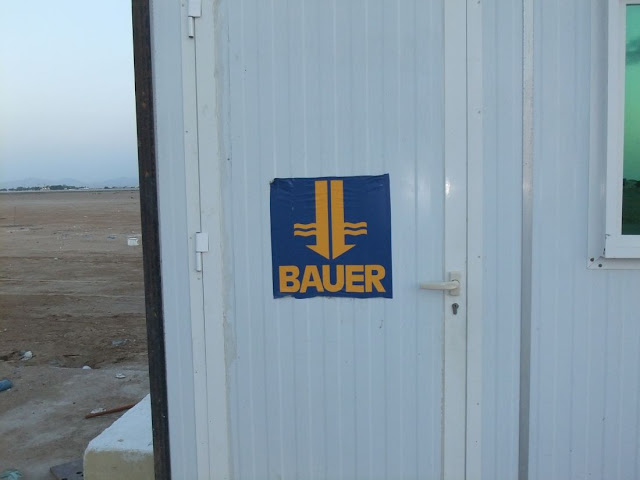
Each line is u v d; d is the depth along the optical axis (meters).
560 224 2.29
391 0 2.29
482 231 2.31
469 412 2.38
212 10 2.35
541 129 2.27
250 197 2.40
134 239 16.98
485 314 2.34
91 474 2.84
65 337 7.19
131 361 6.11
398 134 2.32
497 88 2.27
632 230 2.25
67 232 19.36
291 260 2.40
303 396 2.45
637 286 2.29
